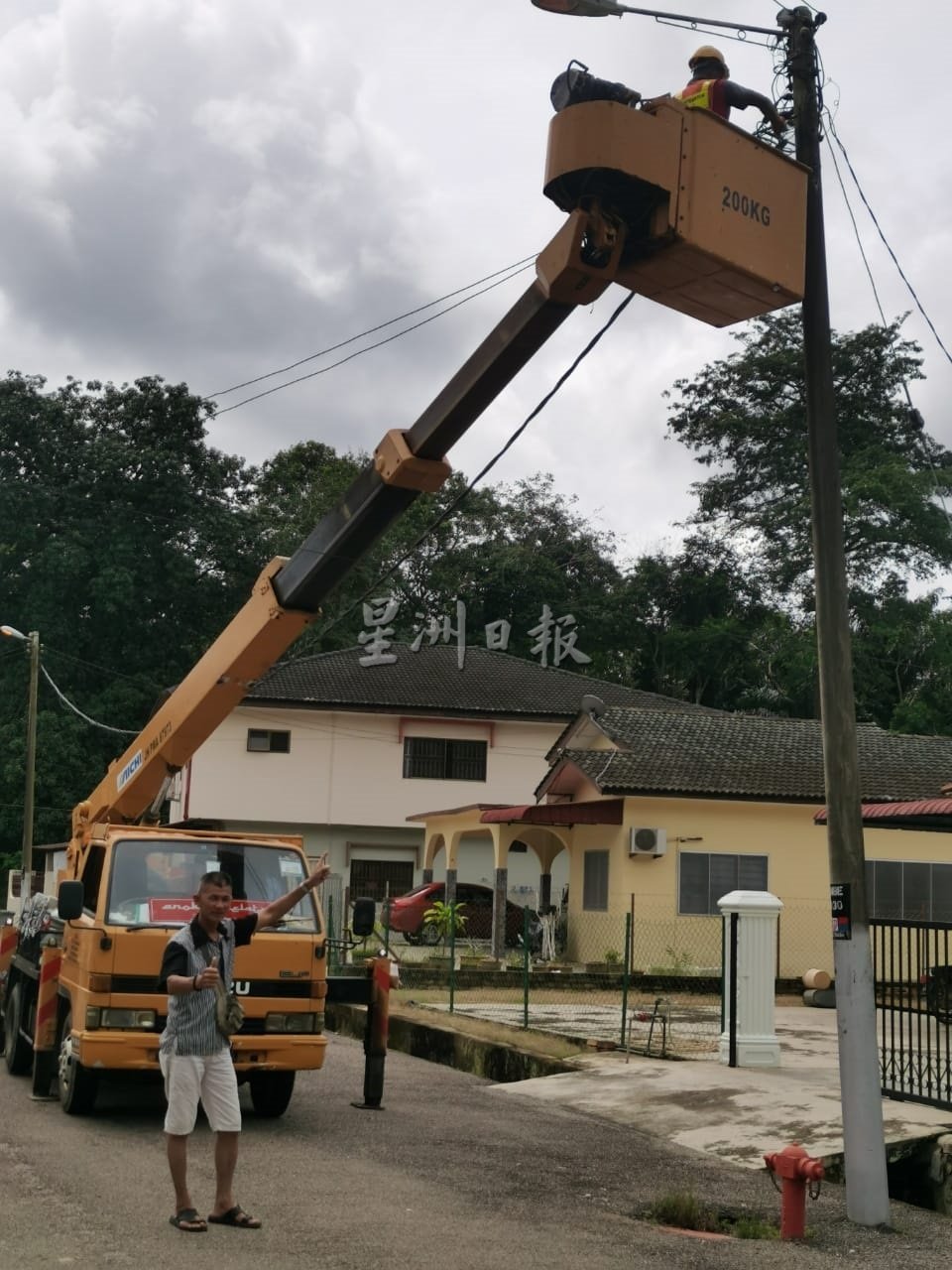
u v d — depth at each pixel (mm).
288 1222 7465
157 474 48312
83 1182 8180
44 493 47125
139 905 10609
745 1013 14391
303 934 10867
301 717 38719
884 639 49906
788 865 26766
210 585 49375
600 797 28281
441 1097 12797
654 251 7953
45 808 45031
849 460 53031
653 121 7699
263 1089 11133
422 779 39125
